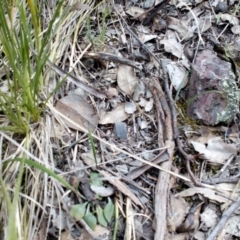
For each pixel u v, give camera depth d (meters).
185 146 0.60
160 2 0.74
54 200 0.52
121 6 0.73
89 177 0.55
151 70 0.67
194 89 0.63
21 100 0.57
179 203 0.55
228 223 0.54
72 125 0.59
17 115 0.53
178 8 0.75
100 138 0.57
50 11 0.67
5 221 0.49
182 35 0.71
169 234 0.53
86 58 0.66
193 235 0.53
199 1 0.76
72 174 0.55
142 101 0.63
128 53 0.68
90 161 0.56
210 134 0.61
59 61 0.64
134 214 0.53
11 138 0.53
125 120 0.61
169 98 0.62
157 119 0.61
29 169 0.52
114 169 0.56
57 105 0.60
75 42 0.66
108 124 0.61
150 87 0.64
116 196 0.54
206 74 0.62
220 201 0.55
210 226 0.54
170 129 0.60
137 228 0.52
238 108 0.63
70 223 0.51
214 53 0.68
